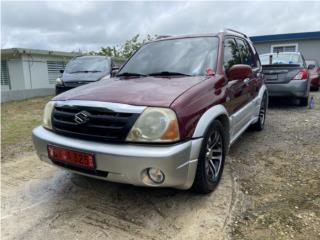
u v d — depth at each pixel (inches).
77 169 102.8
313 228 91.8
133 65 147.7
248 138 193.3
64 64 615.8
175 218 101.1
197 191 111.8
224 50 140.0
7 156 170.6
